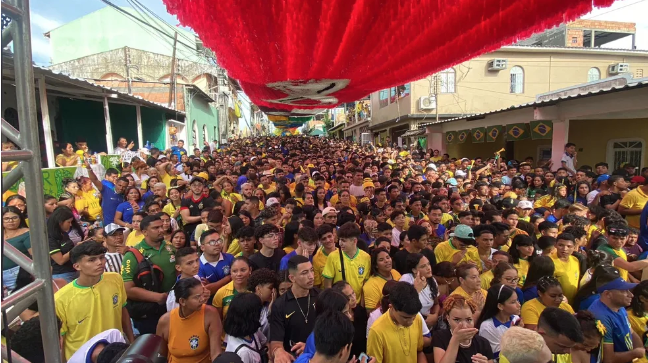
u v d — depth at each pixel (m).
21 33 1.30
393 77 5.04
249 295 2.64
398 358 2.59
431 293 3.29
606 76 19.73
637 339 2.84
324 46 3.81
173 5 2.91
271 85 5.75
